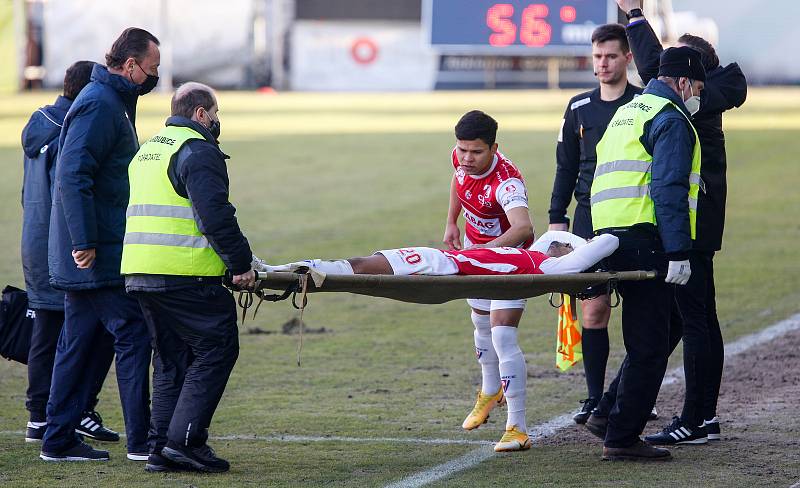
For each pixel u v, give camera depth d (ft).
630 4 75.31
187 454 61.67
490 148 68.33
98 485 59.88
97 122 63.31
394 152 255.70
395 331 106.52
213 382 61.52
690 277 68.13
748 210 173.99
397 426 73.92
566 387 85.35
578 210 79.10
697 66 64.03
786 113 328.70
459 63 497.87
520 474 62.13
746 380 85.97
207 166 59.00
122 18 492.13
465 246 74.90
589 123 77.46
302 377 88.48
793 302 114.52
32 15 494.18
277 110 381.19
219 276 60.80
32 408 70.18
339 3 498.69
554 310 116.26
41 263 69.10
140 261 60.23
